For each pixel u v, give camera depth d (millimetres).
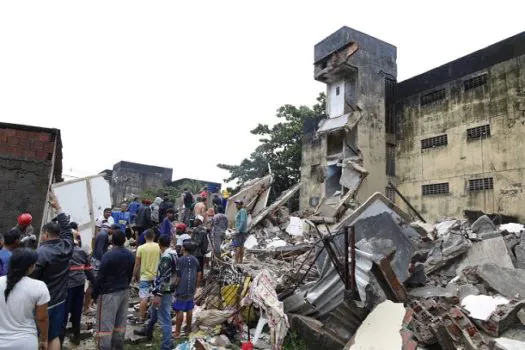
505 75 16922
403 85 22141
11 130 7797
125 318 4988
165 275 5484
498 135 16938
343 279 6188
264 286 6082
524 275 6629
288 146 29266
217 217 10305
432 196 19594
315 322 5922
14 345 3131
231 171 30438
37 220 7598
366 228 7121
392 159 22016
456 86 19062
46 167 7867
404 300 5805
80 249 5855
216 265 8633
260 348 5660
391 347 4926
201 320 6504
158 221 11766
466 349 4855
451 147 18953
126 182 39375
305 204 26109
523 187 15773
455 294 6414
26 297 3252
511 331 5406
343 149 22281
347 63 21562
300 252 12477
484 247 7996
